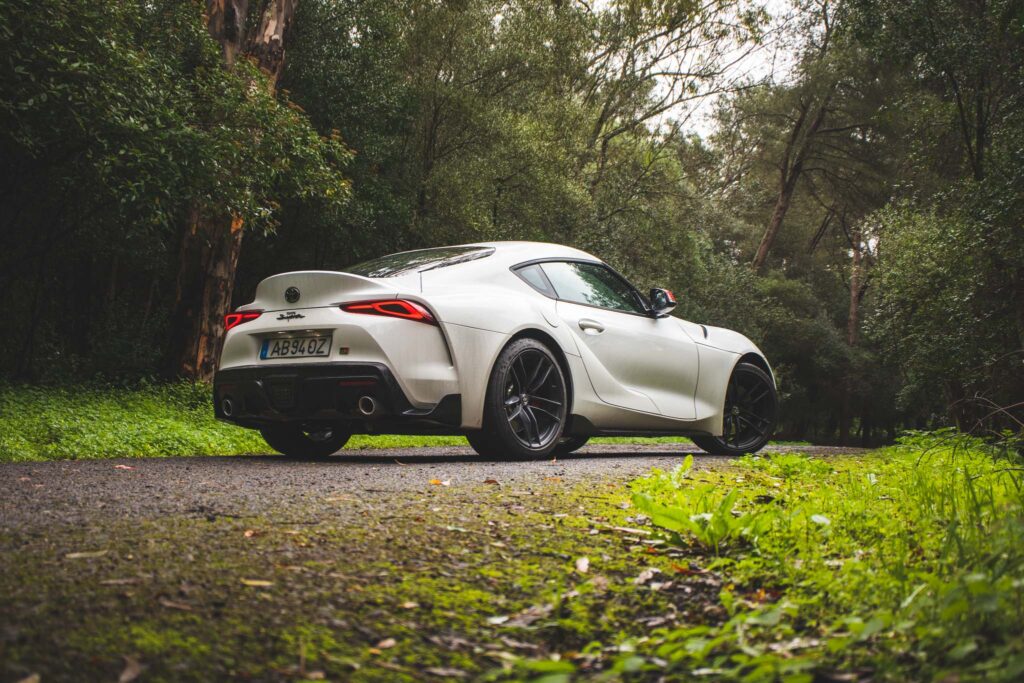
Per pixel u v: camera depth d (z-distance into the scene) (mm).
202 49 10328
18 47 7605
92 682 1246
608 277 5766
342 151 10836
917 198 19562
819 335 34344
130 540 2133
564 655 1523
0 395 7578
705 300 26641
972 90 14453
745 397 6570
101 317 14422
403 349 4309
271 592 1730
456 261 4941
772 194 38125
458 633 1594
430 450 7016
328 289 4477
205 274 11000
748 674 1321
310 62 15328
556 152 17578
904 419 40375
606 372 5355
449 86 16906
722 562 2051
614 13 22141
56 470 3924
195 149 8805
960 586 1455
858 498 3018
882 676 1322
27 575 1770
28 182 10234
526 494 3090
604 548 2270
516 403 4816
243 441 7254
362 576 1888
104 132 8477
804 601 1743
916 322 17297
